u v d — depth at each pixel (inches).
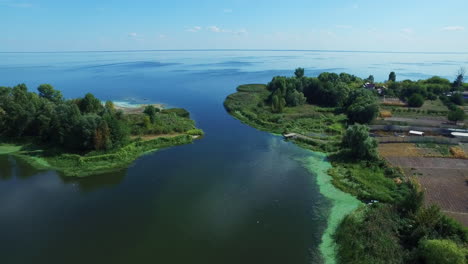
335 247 1320.1
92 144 2359.7
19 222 1540.4
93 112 2861.7
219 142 2795.3
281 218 1566.2
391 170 1972.2
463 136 2596.0
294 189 1875.0
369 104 3120.1
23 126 2630.4
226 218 1574.8
